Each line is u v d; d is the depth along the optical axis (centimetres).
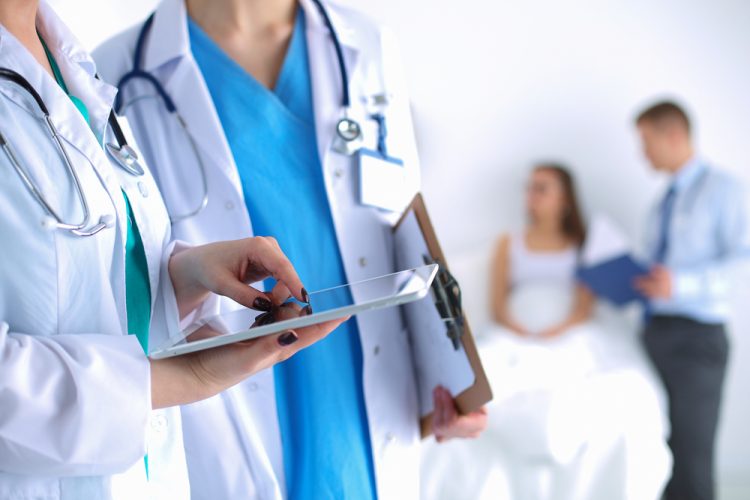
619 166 325
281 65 114
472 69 321
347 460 105
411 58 318
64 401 60
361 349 109
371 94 118
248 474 98
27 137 66
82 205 68
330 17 117
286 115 110
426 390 114
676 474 268
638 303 309
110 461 61
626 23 319
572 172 318
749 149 323
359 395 108
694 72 321
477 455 210
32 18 75
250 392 101
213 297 91
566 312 304
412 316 112
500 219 330
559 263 314
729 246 280
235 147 108
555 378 247
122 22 182
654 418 228
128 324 79
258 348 63
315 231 109
